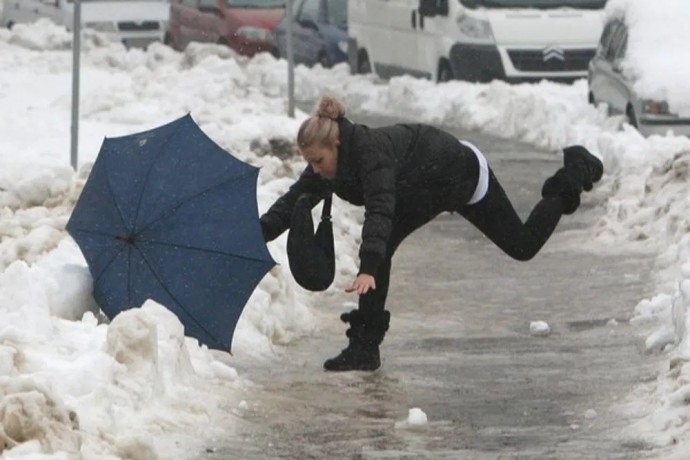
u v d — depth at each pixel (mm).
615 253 35312
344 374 23516
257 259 22281
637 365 23969
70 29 89250
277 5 87000
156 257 22359
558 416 21000
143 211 22484
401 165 22156
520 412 21297
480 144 59188
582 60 70062
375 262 21516
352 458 18922
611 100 56594
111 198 22625
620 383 22781
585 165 23531
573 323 28000
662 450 18906
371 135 21922
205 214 22422
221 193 22594
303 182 22750
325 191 22406
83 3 90375
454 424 20672
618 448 19156
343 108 21938
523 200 44125
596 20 70438
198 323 22188
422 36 73188
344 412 21234
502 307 29750
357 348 23766
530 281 32344
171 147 22906
